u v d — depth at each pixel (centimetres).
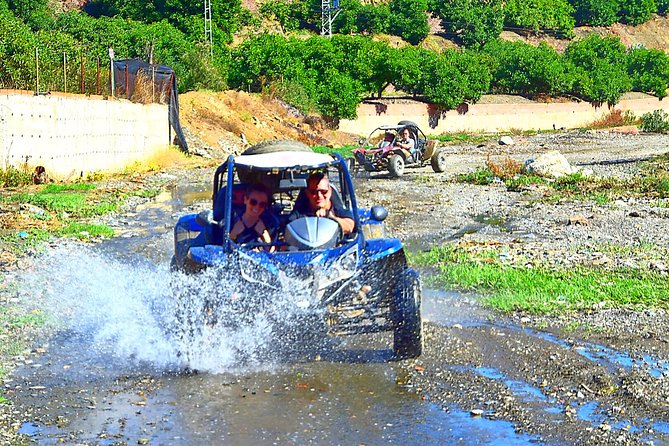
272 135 4928
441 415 648
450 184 2688
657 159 3525
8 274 1211
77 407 679
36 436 621
